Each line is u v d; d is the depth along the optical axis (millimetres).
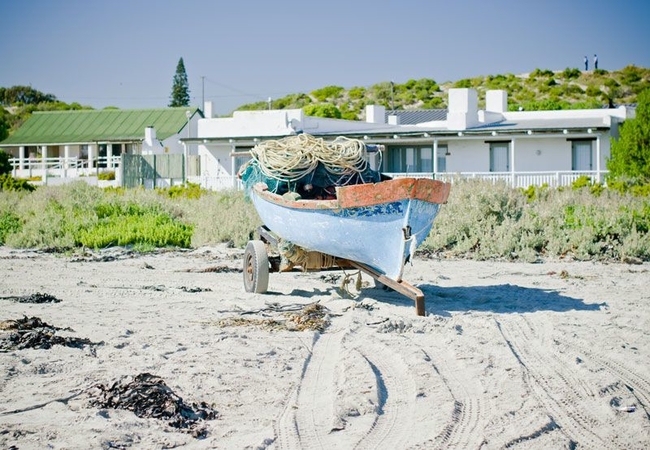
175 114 66938
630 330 9945
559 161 39906
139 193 27125
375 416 6727
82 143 64438
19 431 6199
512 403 7051
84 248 20016
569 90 106688
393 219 10828
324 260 12258
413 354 8570
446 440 6184
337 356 8625
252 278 12789
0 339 8914
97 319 10461
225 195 26094
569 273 15500
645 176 33281
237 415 6762
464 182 21500
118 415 6609
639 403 7133
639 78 111875
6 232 22062
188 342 9078
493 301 12117
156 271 15945
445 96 109875
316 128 43844
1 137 70812
